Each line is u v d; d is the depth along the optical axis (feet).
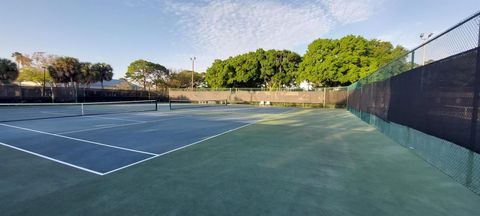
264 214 8.64
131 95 107.34
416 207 9.32
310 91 88.12
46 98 80.02
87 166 14.19
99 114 50.08
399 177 12.71
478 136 10.71
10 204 9.35
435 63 14.74
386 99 25.81
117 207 9.11
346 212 8.85
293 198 9.99
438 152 14.24
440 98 14.07
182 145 20.27
